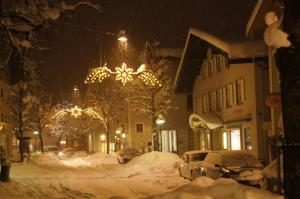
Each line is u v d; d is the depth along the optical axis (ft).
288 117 17.98
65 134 319.27
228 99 114.21
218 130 124.16
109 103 187.93
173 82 156.25
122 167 118.83
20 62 39.93
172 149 159.12
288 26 18.12
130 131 207.51
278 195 28.37
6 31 35.12
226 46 95.76
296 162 17.66
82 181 84.79
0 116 215.72
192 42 130.11
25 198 58.90
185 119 156.76
